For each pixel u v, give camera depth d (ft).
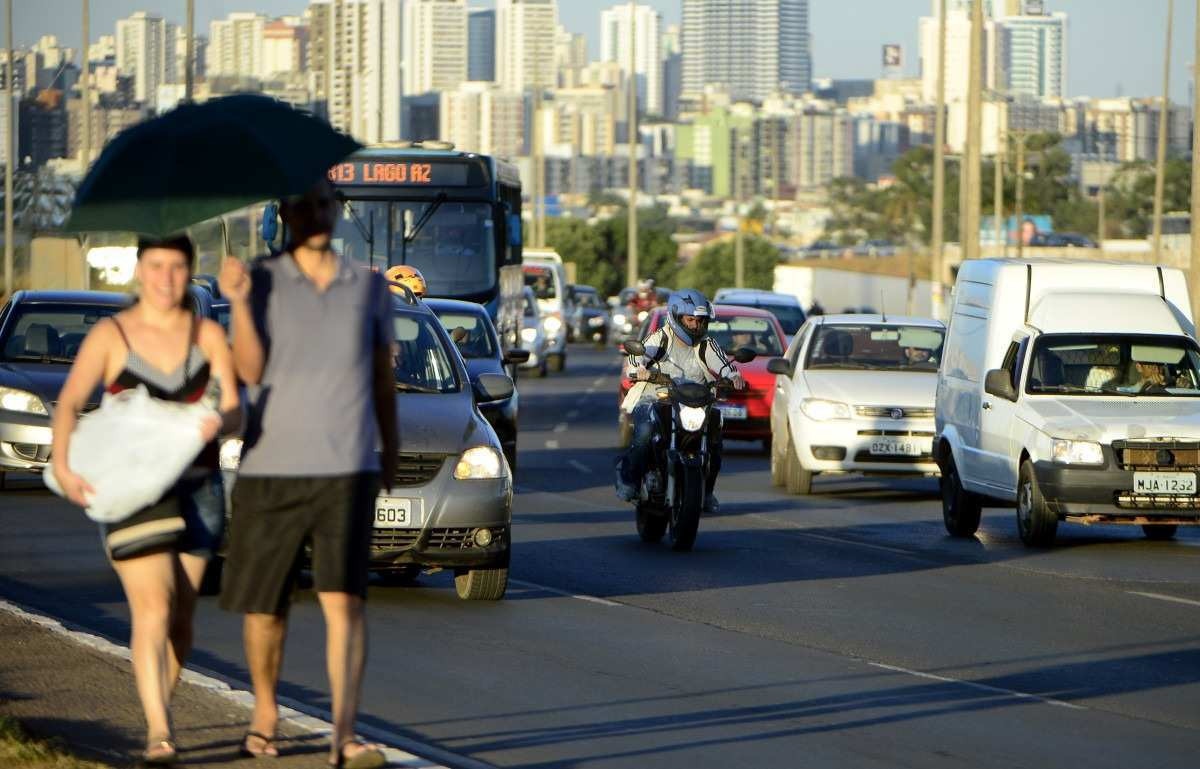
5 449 196.13
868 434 223.10
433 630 120.47
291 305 73.26
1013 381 188.44
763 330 295.69
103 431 73.15
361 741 76.48
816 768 84.74
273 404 73.31
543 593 139.03
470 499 126.21
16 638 104.99
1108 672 111.75
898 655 116.16
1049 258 205.67
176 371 74.64
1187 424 176.24
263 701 78.13
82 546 158.40
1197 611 137.69
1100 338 189.47
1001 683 107.45
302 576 141.38
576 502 210.79
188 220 71.46
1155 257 643.45
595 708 97.09
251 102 73.82
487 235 289.94
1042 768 85.92
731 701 99.91
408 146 302.04
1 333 208.54
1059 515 176.76
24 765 74.23
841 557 167.12
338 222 288.51
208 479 76.07
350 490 73.72
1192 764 87.35
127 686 92.48
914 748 89.40
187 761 77.10
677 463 166.40
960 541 184.44
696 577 150.82
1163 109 640.99
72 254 510.58
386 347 75.87
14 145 602.85
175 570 75.36
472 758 84.89
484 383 144.46
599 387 462.60
